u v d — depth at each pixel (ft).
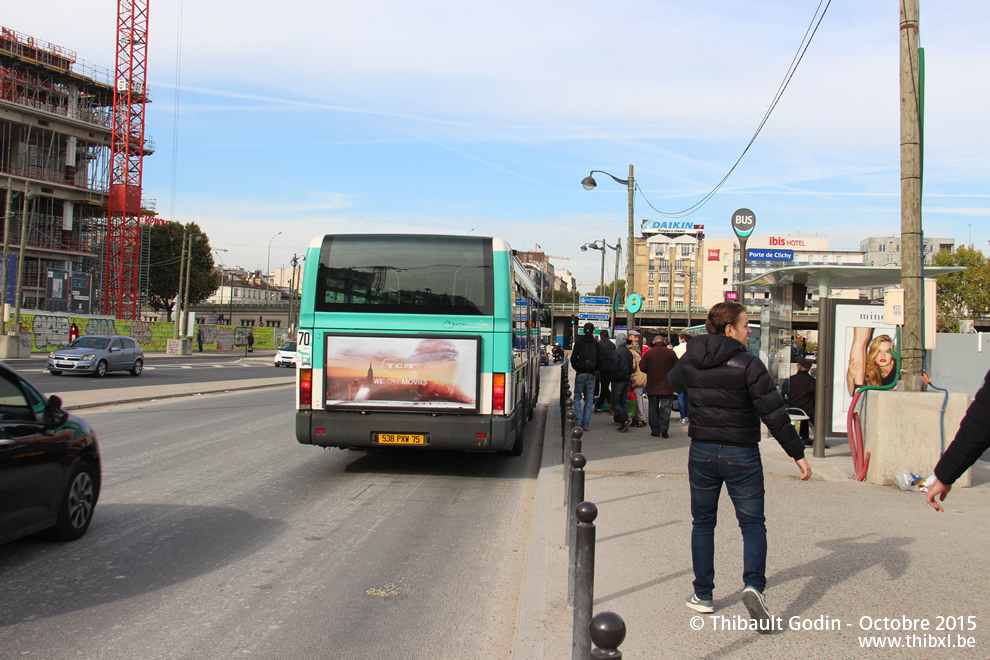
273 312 347.77
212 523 22.15
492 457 36.58
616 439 41.09
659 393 41.39
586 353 43.91
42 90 219.82
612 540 19.40
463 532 21.90
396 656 13.11
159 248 271.08
